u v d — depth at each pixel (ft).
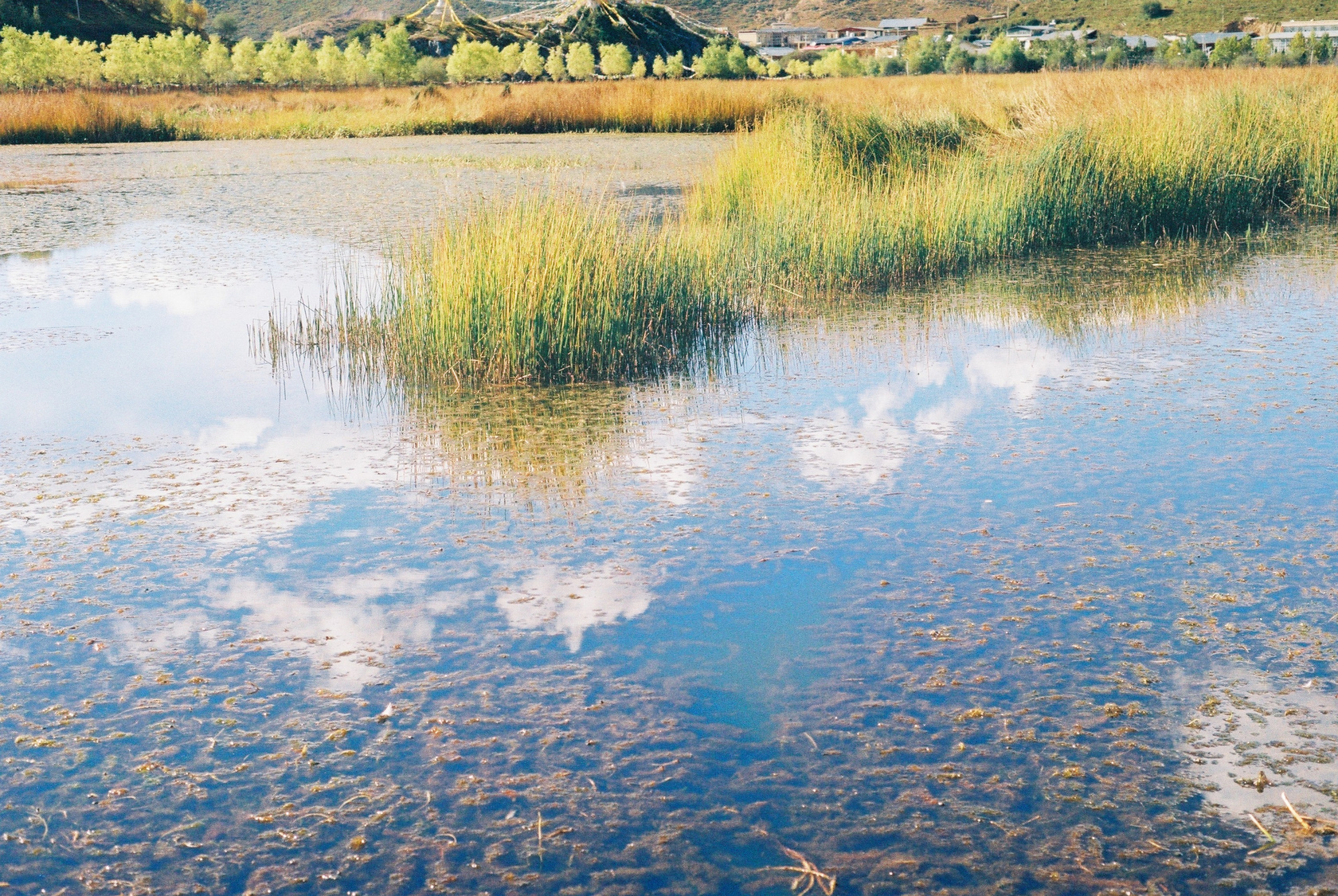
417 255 24.02
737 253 27.14
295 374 20.80
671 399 19.10
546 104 81.82
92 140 79.82
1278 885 7.41
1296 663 10.17
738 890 7.42
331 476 15.49
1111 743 9.02
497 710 9.62
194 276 29.19
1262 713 9.40
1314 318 23.36
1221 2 348.79
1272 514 13.52
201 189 47.70
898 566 12.33
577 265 20.93
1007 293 26.84
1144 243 33.63
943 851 7.79
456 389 19.97
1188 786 8.46
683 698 9.77
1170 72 53.98
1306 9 322.96
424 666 10.39
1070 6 400.47
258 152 67.21
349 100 97.30
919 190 31.81
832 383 19.79
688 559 12.60
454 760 8.93
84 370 20.92
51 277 29.35
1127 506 13.87
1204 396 18.19
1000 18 402.72
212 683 10.14
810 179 32.91
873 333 23.35
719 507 14.14
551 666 10.34
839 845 7.86
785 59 300.20
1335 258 30.07
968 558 12.52
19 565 12.63
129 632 11.09
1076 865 7.64
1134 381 19.25
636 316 22.11
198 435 17.34
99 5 245.24
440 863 7.75
